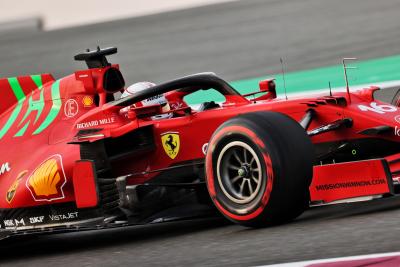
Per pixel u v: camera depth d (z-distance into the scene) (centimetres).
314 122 2284
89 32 12294
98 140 2333
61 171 2381
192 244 2047
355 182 2016
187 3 15500
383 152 2236
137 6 15838
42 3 16338
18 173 2480
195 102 5203
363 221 1969
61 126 2500
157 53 8781
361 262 1586
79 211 2366
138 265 1884
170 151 2358
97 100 2525
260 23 10169
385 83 4772
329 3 11400
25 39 12731
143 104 2495
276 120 2053
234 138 2078
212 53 8188
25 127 2570
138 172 2406
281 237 1920
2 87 2658
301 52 7294
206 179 2152
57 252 2370
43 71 8681
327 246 1755
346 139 2247
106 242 2403
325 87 5034
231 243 1956
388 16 9062
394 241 1708
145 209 2225
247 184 2123
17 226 2483
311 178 2045
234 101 2439
